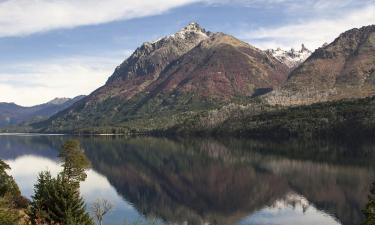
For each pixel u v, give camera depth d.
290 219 105.81
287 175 165.50
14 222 48.25
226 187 152.75
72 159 148.50
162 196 140.50
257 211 116.25
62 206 48.94
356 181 145.12
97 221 96.94
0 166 86.50
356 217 104.12
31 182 158.88
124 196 138.62
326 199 123.50
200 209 122.00
